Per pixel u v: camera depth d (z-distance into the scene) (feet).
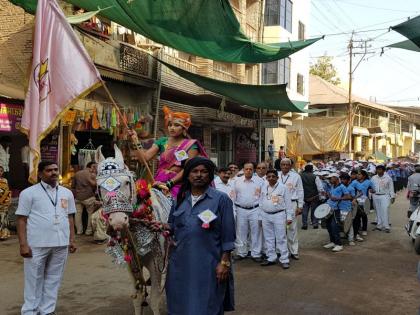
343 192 36.19
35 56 19.19
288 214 30.09
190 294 13.98
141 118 49.55
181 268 14.25
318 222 46.55
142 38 55.21
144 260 16.78
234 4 73.97
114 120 45.62
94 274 26.61
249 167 31.65
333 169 56.80
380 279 26.81
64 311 20.48
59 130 41.16
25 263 18.44
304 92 107.55
